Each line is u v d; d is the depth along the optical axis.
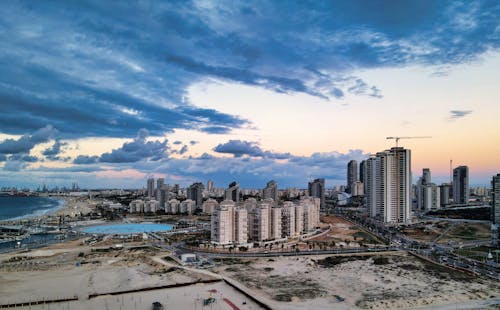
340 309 178.88
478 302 189.00
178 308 181.75
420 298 193.25
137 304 187.00
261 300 190.00
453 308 180.75
